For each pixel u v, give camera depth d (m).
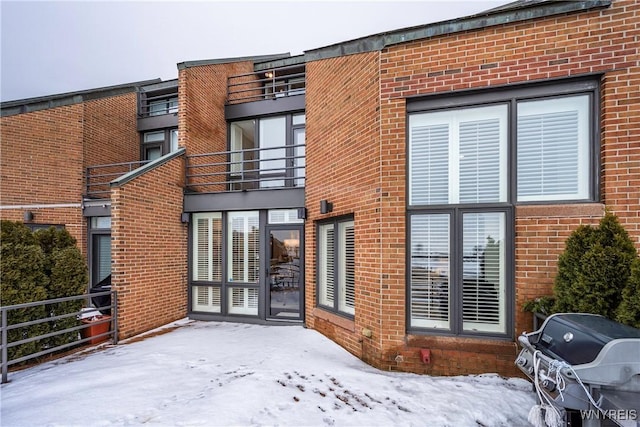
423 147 4.11
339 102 5.12
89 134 8.83
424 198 4.09
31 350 4.35
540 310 3.40
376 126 4.19
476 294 3.84
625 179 3.33
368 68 4.38
